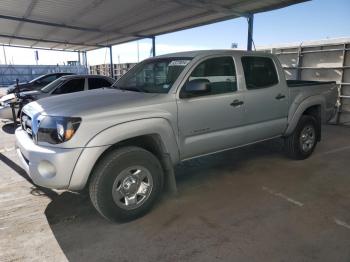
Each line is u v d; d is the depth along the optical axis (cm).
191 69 365
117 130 301
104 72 2867
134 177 323
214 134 389
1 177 464
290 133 505
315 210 352
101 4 1016
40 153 290
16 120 840
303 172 478
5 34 1714
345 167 502
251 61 436
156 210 353
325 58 946
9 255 272
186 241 292
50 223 328
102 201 304
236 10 948
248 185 427
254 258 265
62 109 312
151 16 1170
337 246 281
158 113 330
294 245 283
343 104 913
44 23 1309
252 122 435
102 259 267
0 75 4016
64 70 4112
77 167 286
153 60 433
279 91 466
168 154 345
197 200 379
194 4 873
